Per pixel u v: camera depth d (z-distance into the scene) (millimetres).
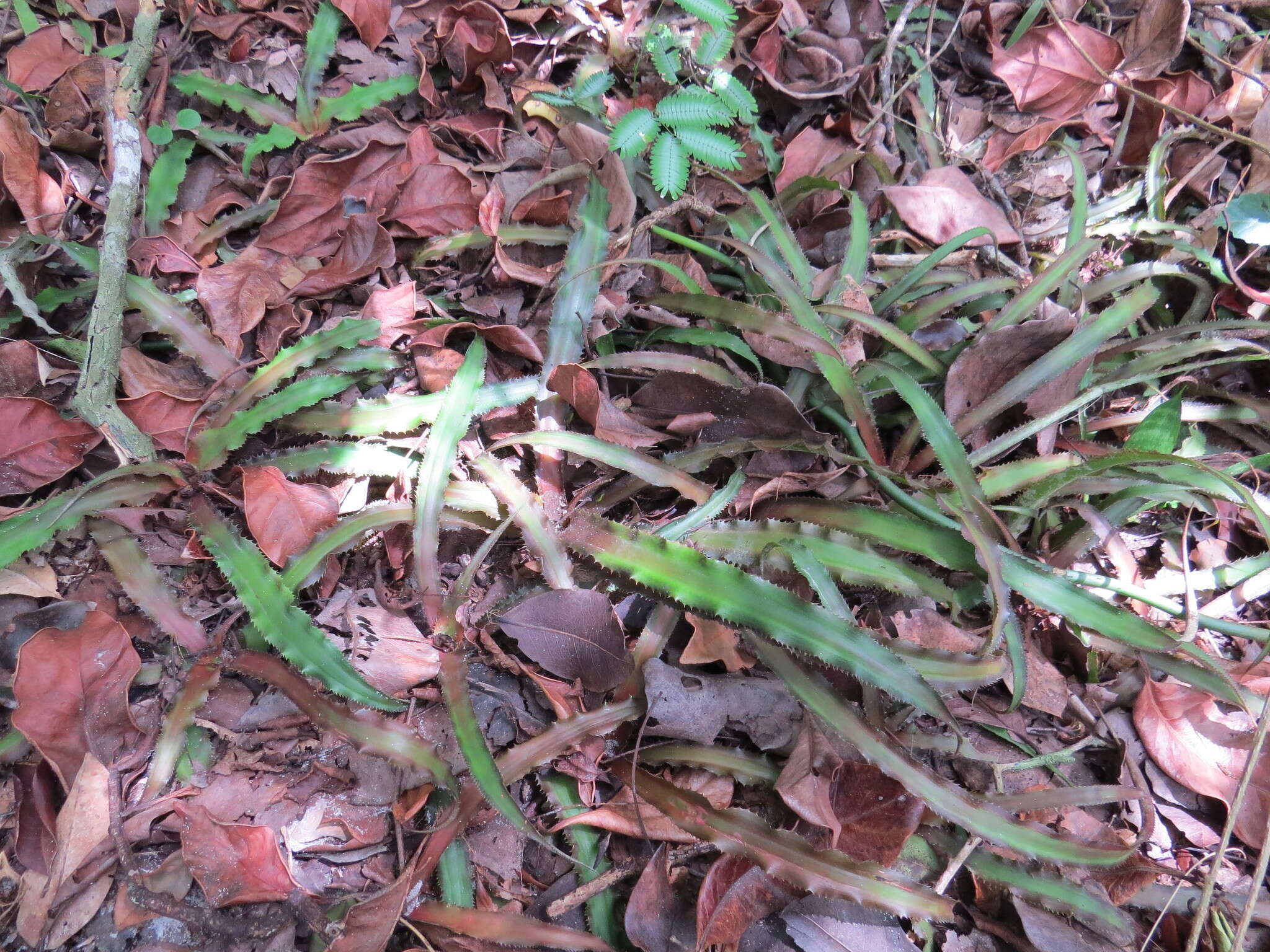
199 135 673
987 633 570
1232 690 556
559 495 587
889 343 664
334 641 544
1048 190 773
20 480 559
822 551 571
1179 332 649
